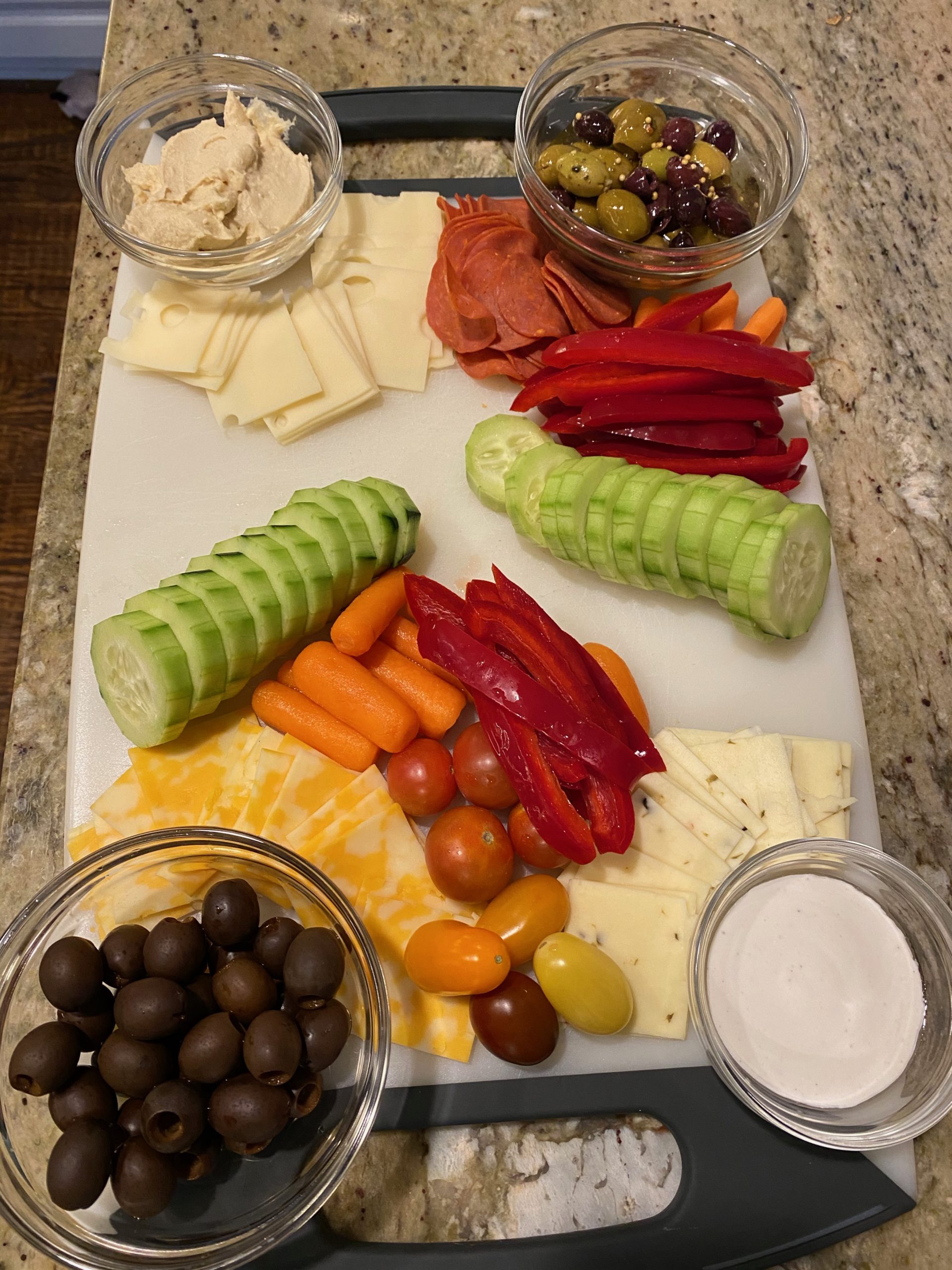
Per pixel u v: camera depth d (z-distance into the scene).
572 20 1.66
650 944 1.12
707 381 1.27
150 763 1.18
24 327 2.15
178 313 1.37
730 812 1.18
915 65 1.70
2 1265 1.06
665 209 1.30
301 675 1.19
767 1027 1.08
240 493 1.34
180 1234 0.94
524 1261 1.05
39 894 0.99
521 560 1.35
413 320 1.40
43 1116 0.97
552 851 1.14
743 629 1.28
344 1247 1.05
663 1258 1.07
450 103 1.52
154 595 1.15
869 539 1.43
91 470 1.33
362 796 1.17
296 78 1.43
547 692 1.12
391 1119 1.10
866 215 1.60
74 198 2.25
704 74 1.49
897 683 1.37
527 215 1.43
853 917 1.12
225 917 0.95
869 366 1.52
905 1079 1.09
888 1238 1.12
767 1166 1.10
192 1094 0.88
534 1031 1.06
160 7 1.60
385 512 1.23
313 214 1.32
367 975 1.01
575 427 1.30
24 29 2.21
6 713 1.93
